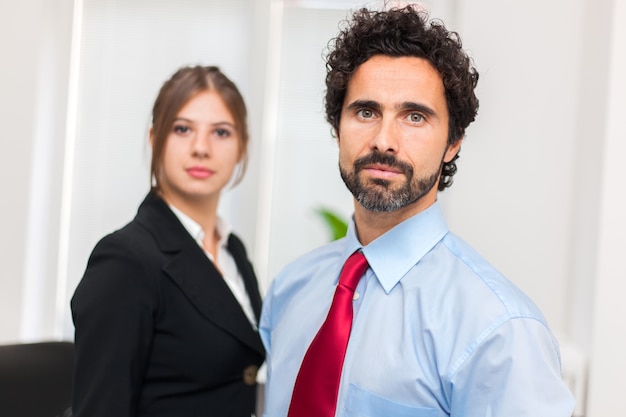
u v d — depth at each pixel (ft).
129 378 4.91
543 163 7.96
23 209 8.96
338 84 3.96
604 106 6.91
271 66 9.35
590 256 7.18
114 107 9.54
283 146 9.42
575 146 7.87
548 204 7.96
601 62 7.07
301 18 9.32
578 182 7.73
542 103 7.94
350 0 9.21
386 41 3.78
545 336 3.53
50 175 9.43
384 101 3.73
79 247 9.60
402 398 3.65
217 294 5.37
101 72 9.53
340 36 4.20
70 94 9.48
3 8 8.92
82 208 9.59
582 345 7.27
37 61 8.93
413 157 3.75
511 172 8.02
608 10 6.92
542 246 7.98
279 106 9.40
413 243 3.99
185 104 5.69
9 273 8.98
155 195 5.62
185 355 5.20
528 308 3.58
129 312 4.97
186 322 5.20
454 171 4.37
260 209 9.42
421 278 3.88
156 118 5.80
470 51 7.98
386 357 3.74
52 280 9.47
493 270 3.83
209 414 5.32
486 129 8.02
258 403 8.18
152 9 9.45
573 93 7.87
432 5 8.86
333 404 3.86
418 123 3.78
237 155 5.94
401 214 4.00
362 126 3.82
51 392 6.13
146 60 9.49
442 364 3.58
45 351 6.20
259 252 9.46
